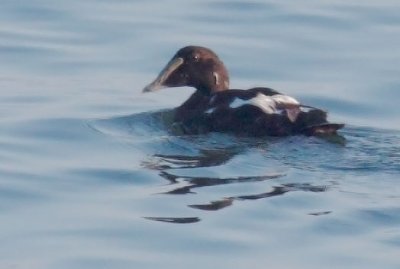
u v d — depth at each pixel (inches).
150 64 824.9
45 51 845.2
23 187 585.3
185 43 857.5
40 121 697.6
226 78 704.4
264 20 907.4
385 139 658.8
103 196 574.6
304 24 898.1
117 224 538.3
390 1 949.8
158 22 901.8
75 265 497.4
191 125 677.9
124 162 624.1
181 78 700.0
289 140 644.1
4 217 547.5
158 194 574.6
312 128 647.8
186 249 513.7
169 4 946.7
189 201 565.0
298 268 496.7
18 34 877.2
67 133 676.7
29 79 792.3
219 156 629.9
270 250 513.0
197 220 542.6
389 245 518.6
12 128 684.1
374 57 836.0
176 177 597.9
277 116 651.5
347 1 949.2
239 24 900.0
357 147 637.3
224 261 502.3
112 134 674.2
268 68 818.8
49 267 495.2
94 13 920.3
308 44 860.0
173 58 703.1
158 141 660.1
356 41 867.4
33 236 525.3
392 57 834.8
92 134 674.2
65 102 743.7
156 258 504.1
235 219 543.2
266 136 650.2
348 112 744.3
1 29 886.4
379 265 500.4
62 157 634.2
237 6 936.9
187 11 927.7
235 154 628.7
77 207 560.1
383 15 917.2
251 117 657.0
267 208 555.2
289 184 584.4
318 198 566.6
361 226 537.6
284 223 539.5
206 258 505.0
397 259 505.4
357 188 580.4
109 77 800.3
